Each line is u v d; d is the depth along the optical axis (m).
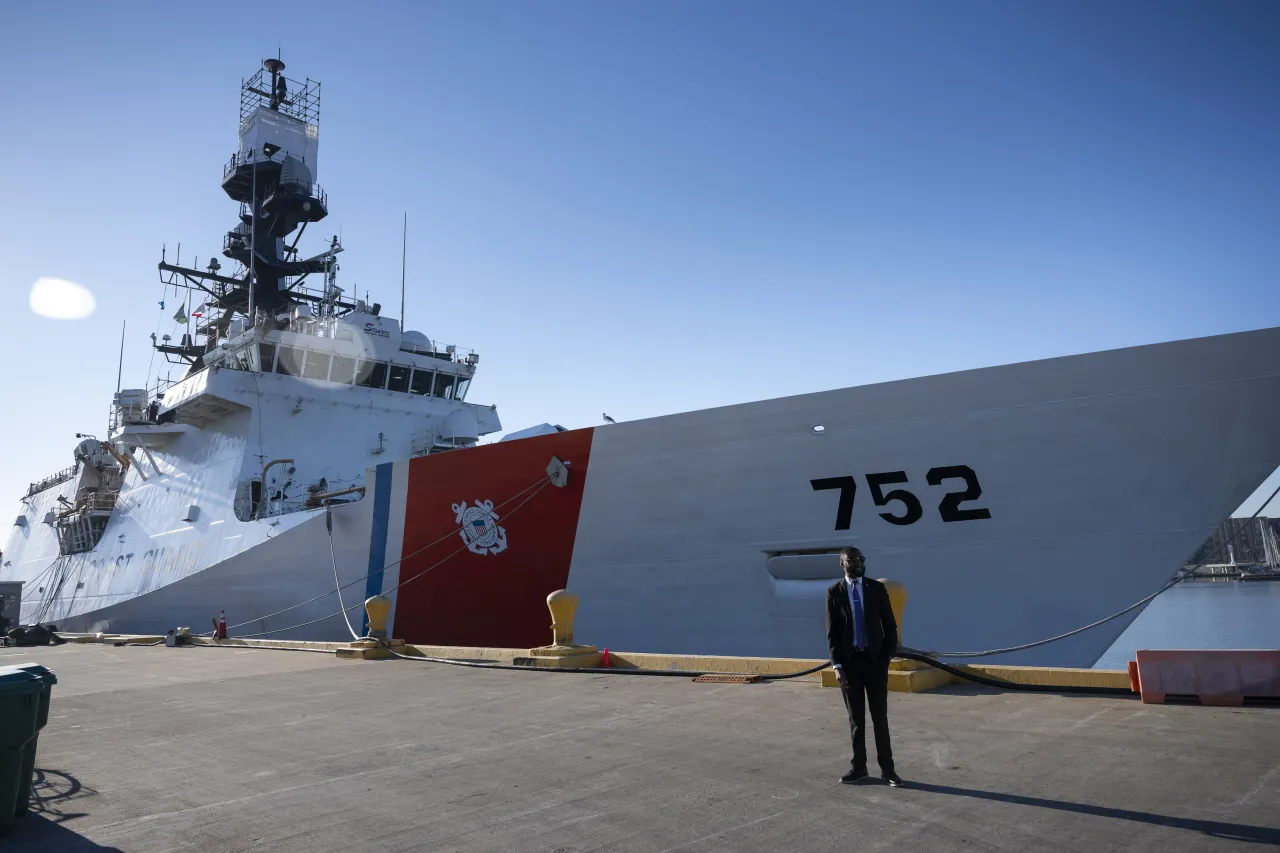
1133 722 5.90
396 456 20.22
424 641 14.66
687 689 8.16
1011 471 10.09
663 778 4.95
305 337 19.77
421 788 4.95
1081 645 9.77
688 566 12.17
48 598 26.42
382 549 15.23
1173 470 9.34
